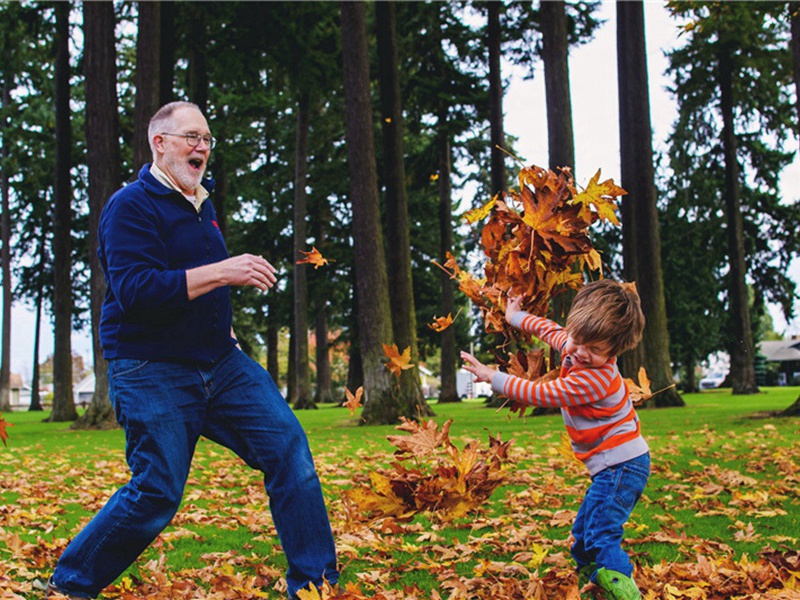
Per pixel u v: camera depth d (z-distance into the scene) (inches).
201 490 260.5
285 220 1202.6
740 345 992.9
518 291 125.3
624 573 106.7
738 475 236.8
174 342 112.3
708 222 1052.5
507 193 126.9
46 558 154.0
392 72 651.5
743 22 853.2
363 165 583.5
